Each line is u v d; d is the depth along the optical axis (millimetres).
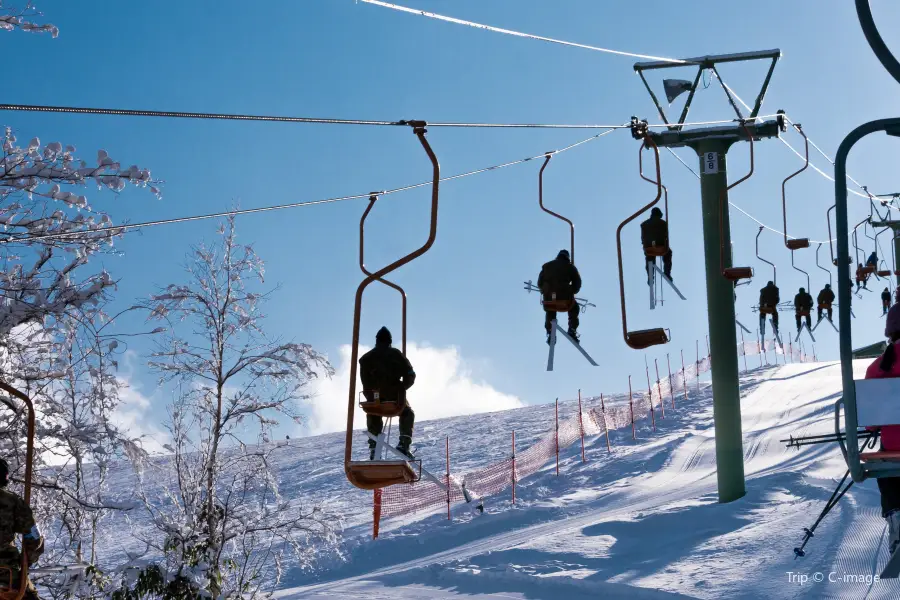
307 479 41656
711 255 20797
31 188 10453
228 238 16922
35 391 11422
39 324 11180
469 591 16641
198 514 15094
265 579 16844
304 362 16500
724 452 19922
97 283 10727
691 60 19750
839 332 5359
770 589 13359
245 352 16766
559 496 27312
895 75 5039
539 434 44469
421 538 24031
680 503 20422
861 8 5012
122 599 13219
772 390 43656
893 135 5230
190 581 13906
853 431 5352
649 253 16578
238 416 16094
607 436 33656
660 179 13156
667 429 36875
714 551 16031
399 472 7906
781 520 17047
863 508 16531
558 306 13188
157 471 14664
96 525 14359
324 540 17156
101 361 11875
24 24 10602
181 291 16562
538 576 16359
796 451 27766
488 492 28859
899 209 34469
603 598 14836
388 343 9492
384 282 9531
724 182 20750
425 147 8547
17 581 6371
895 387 5309
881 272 36906
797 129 20219
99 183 10672
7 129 10719
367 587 17875
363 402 9086
